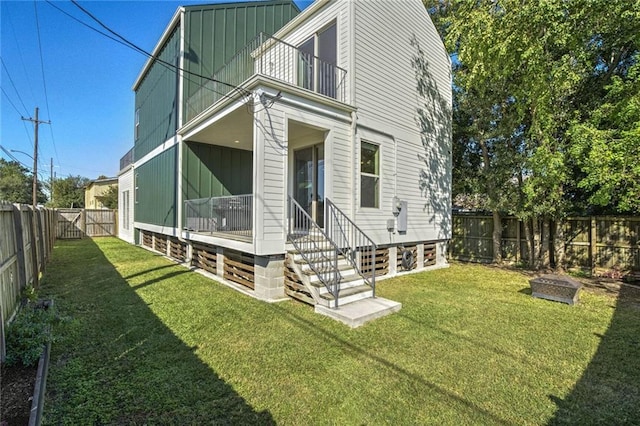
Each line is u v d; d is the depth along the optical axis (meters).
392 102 7.87
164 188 10.31
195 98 8.77
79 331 3.94
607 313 5.00
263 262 5.62
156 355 3.35
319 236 6.36
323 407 2.53
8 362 2.83
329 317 4.62
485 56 7.77
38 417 2.14
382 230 7.57
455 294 6.14
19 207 4.44
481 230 11.08
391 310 4.86
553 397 2.72
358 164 6.92
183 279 7.00
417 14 8.77
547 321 4.60
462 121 11.28
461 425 2.35
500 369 3.18
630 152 5.91
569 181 8.21
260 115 5.39
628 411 2.54
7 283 3.55
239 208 6.29
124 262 9.13
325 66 7.24
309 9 7.43
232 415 2.41
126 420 2.32
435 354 3.49
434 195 9.42
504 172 9.21
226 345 3.63
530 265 9.66
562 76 6.87
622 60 7.73
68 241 15.56
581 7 6.38
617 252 8.13
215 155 9.63
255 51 9.23
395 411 2.50
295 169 8.34
